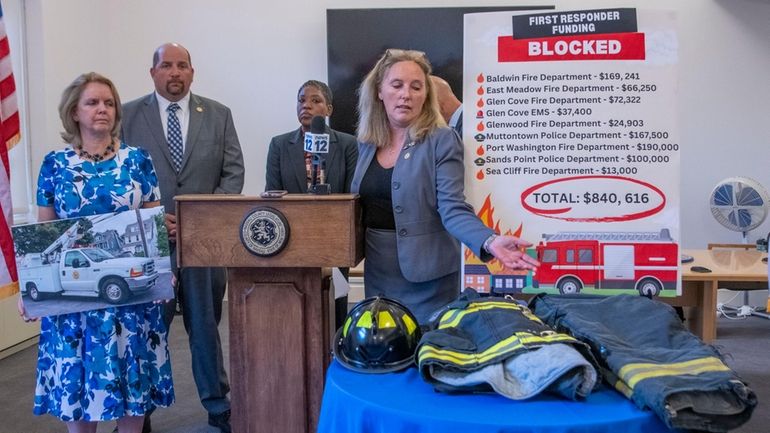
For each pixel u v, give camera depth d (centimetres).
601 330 130
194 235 167
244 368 178
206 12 565
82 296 192
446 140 173
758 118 548
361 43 549
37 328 438
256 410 178
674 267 162
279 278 175
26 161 465
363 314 135
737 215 477
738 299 546
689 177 555
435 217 177
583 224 165
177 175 275
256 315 176
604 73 165
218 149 284
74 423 206
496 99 167
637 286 163
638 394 109
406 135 179
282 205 164
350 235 162
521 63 167
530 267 147
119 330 200
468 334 130
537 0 550
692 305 364
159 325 212
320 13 564
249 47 568
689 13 545
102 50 556
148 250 195
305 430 177
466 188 169
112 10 562
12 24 451
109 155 206
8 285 281
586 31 165
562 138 165
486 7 551
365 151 189
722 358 122
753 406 107
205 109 285
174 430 287
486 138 168
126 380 201
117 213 193
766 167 552
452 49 548
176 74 273
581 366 113
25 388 346
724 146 552
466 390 118
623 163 164
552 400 114
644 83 164
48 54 472
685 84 549
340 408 120
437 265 176
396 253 182
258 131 575
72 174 200
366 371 130
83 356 197
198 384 279
